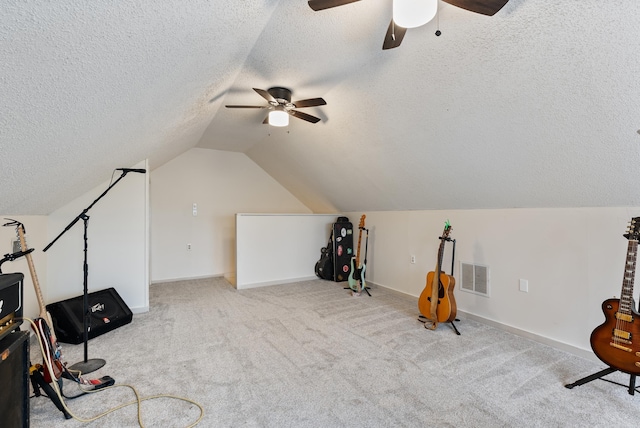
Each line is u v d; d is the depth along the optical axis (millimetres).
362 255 4844
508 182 2527
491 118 2098
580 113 1733
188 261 5141
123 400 1772
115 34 965
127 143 2328
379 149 3139
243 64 2307
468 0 1240
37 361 2266
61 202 2842
